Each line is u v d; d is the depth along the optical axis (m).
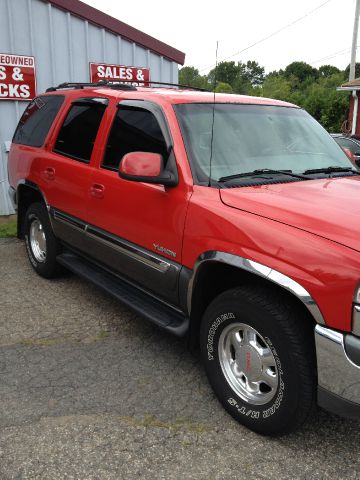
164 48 9.41
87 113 4.40
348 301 2.28
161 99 3.58
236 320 2.81
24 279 5.37
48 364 3.60
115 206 3.73
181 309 3.30
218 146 3.36
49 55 8.13
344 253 2.31
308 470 2.58
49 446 2.72
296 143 3.75
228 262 2.74
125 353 3.79
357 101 21.58
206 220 2.93
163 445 2.75
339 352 2.32
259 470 2.58
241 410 2.87
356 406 2.33
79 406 3.10
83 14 8.23
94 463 2.61
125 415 3.01
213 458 2.66
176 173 3.21
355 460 2.66
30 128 5.43
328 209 2.67
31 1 7.75
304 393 2.51
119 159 3.80
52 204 4.73
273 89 56.97
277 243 2.54
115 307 4.66
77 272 4.45
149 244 3.42
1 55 7.64
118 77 8.95
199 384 3.37
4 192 8.31
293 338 2.50
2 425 2.89
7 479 2.48
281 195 2.92
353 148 11.49
